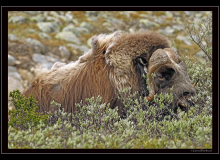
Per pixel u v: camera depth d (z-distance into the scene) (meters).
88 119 17.97
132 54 18.52
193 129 16.64
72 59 64.12
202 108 20.08
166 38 19.66
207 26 24.97
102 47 19.50
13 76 51.53
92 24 85.88
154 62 17.62
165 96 17.08
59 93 20.00
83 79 19.61
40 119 17.44
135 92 17.97
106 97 18.94
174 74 17.50
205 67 24.92
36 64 56.56
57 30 78.12
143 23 88.88
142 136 16.52
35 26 76.75
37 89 20.64
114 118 17.38
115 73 18.75
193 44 75.88
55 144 15.24
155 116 17.55
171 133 16.55
